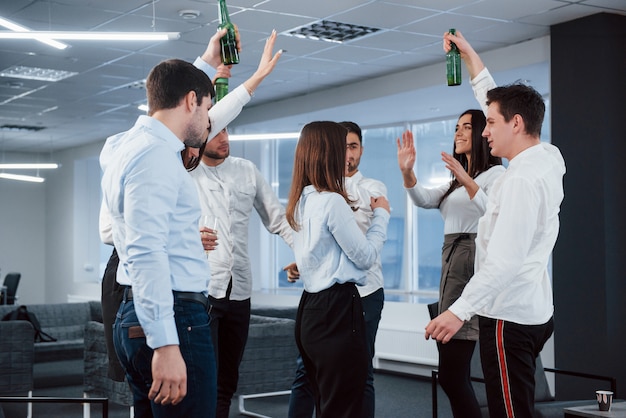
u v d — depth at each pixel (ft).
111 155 7.32
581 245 20.31
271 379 18.61
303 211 9.34
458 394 10.55
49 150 49.55
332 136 9.32
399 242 31.76
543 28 21.30
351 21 20.66
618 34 20.30
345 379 9.08
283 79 27.89
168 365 6.17
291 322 19.13
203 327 6.74
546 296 8.08
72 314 29.04
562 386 20.57
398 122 31.96
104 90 30.25
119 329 6.78
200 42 22.74
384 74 27.04
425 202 11.29
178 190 6.58
